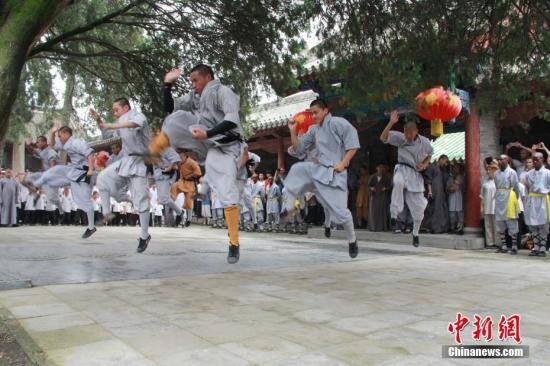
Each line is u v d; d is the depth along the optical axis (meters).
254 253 8.42
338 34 7.26
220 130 4.74
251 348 2.99
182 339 3.17
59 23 9.98
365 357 2.84
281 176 15.92
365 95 7.18
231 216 4.99
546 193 8.82
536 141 12.79
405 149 7.68
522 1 6.22
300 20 7.82
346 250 9.17
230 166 4.99
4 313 3.82
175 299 4.39
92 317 3.72
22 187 17.88
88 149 9.06
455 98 6.34
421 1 6.48
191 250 8.44
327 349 2.98
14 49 2.97
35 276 5.45
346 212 5.96
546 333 3.42
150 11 10.05
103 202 7.33
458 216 11.46
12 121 15.10
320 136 5.97
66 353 2.87
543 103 7.34
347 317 3.79
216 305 4.18
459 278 5.91
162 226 19.39
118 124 6.32
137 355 2.84
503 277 6.03
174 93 10.12
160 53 9.84
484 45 6.94
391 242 11.75
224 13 8.53
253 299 4.44
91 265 6.37
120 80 11.84
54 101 14.76
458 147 15.29
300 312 3.95
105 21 9.11
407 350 2.98
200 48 9.66
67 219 18.28
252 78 9.67
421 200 7.74
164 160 7.47
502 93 7.00
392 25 6.92
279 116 16.81
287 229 15.34
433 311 4.05
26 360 2.80
